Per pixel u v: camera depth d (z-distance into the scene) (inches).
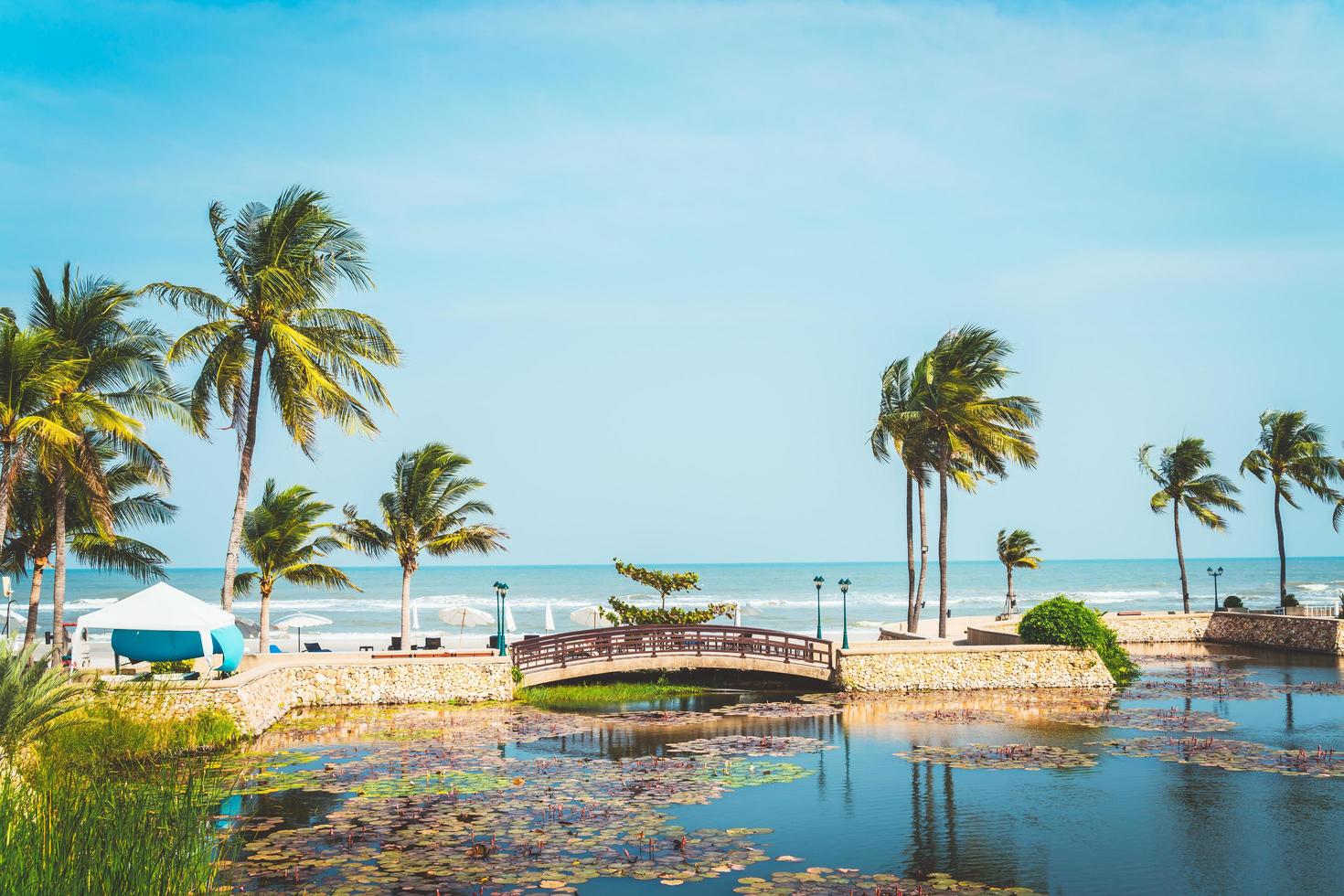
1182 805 637.3
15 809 398.3
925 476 1546.5
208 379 1066.1
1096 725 943.0
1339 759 775.1
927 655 1222.9
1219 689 1194.6
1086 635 1244.5
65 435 858.1
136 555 1217.4
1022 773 730.8
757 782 702.5
